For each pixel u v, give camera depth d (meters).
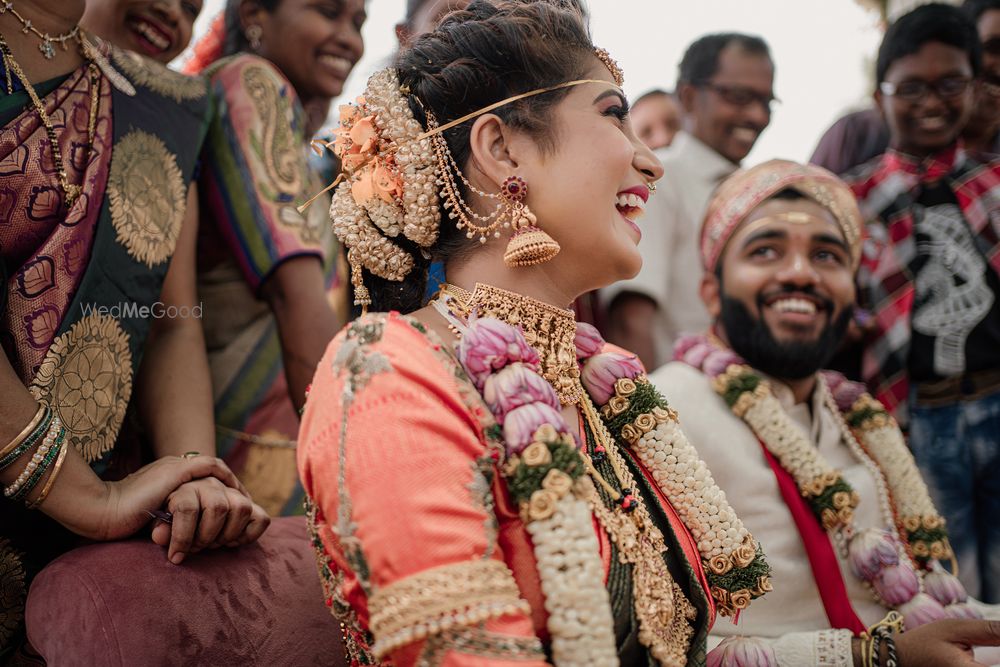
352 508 1.11
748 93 3.18
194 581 1.34
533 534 1.15
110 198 1.54
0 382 1.32
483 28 1.35
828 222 2.14
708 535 1.42
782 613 1.88
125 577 1.30
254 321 2.15
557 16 1.36
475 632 1.06
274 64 2.61
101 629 1.25
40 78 1.50
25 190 1.45
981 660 1.91
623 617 1.23
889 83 2.98
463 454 1.15
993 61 3.25
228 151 2.04
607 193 1.32
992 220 2.90
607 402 1.47
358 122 1.34
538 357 1.28
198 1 2.05
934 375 2.81
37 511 1.47
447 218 1.36
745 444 2.03
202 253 2.10
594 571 1.14
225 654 1.31
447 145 1.34
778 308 2.11
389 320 1.25
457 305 1.34
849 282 2.15
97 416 1.50
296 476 2.17
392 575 1.07
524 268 1.35
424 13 2.13
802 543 1.93
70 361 1.46
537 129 1.32
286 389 2.18
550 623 1.13
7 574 1.45
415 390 1.16
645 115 4.10
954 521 2.74
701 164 3.19
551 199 1.31
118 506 1.39
